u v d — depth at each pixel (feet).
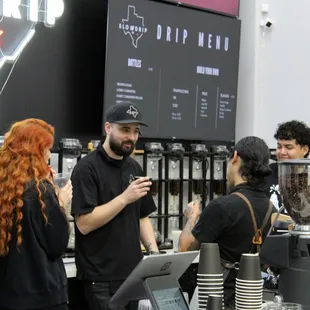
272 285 8.84
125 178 12.09
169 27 16.79
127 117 11.65
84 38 16.07
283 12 18.90
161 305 6.91
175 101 17.02
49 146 9.67
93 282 11.58
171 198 16.81
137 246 12.03
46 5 14.78
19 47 14.26
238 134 19.22
